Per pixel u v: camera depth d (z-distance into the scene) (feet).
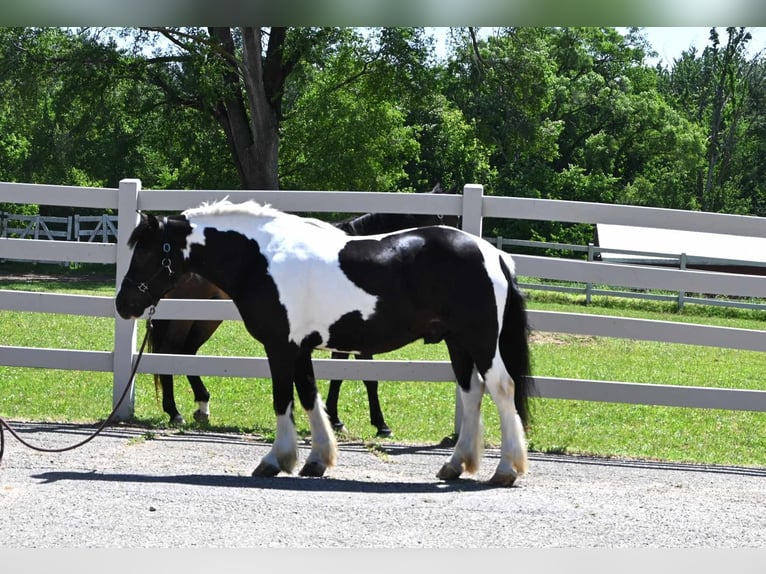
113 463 22.63
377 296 21.24
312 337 21.70
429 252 21.30
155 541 15.93
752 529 17.92
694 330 25.95
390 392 38.50
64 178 122.52
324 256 21.49
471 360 22.16
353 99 116.47
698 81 233.55
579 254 162.09
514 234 164.76
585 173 194.39
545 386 26.58
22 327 52.85
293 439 21.74
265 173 103.30
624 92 193.88
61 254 28.30
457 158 175.52
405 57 106.73
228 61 101.45
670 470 24.68
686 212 25.95
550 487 21.65
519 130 114.11
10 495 18.67
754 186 209.97
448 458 25.12
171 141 118.83
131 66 105.09
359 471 23.02
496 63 108.88
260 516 17.65
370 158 116.47
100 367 28.25
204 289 28.89
